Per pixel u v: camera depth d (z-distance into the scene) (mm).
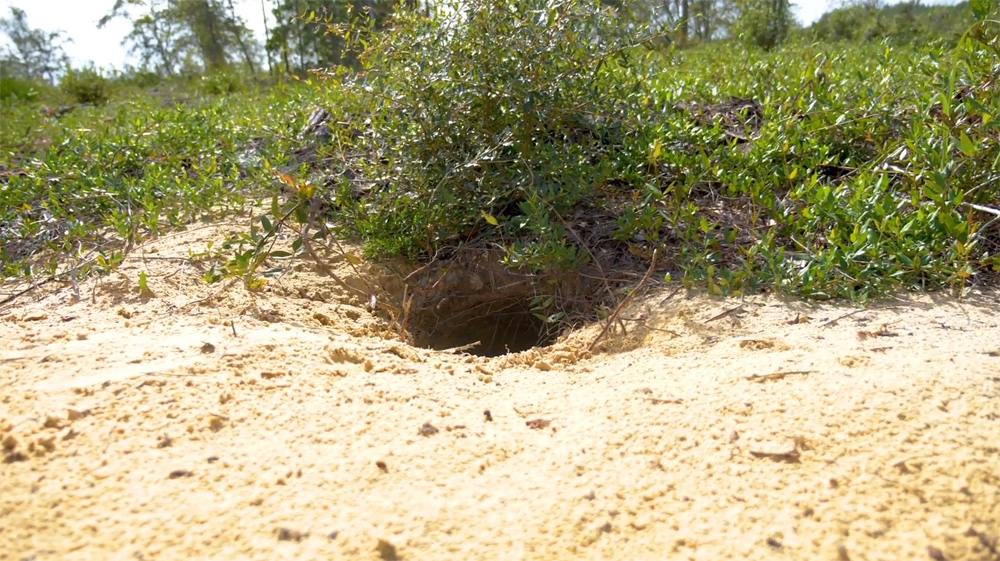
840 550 1456
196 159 5523
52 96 13523
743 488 1684
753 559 1460
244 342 2562
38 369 2322
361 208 3986
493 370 2682
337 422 2041
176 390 2137
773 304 2924
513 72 3670
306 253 3385
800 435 1846
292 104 6184
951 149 3451
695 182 3902
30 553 1438
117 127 6727
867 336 2502
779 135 4176
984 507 1539
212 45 20047
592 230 3814
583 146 4031
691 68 6699
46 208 4602
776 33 9109
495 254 3822
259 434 1948
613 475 1783
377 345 2795
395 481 1761
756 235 3508
